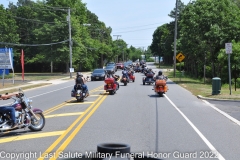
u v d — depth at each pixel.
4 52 42.53
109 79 25.23
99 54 103.62
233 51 35.09
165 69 86.75
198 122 13.29
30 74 71.69
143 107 17.83
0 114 10.60
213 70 40.47
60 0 71.56
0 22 78.06
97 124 12.77
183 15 42.72
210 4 39.84
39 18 72.69
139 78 49.34
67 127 12.21
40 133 11.24
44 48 70.12
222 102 20.06
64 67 86.62
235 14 39.41
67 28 67.81
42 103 20.45
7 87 35.56
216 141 10.01
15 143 9.87
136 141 9.96
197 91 27.03
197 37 40.59
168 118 14.24
